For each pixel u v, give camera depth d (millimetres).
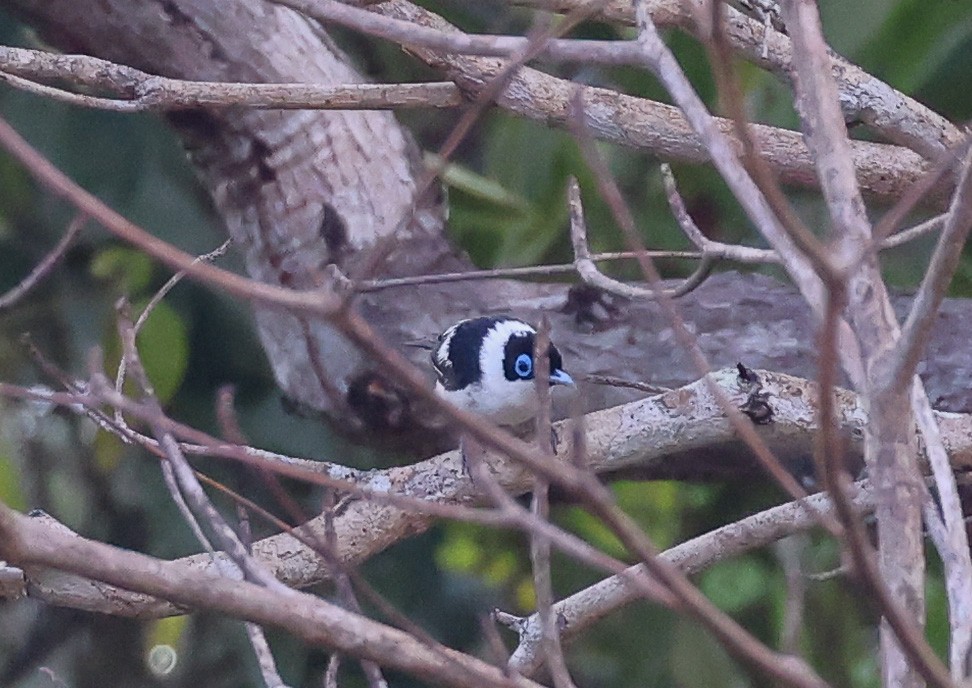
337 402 8961
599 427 6727
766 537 6289
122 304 4996
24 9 8930
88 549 3324
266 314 9141
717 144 4398
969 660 4129
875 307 4426
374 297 9125
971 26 8805
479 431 3207
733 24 6953
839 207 4547
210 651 12414
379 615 11617
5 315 11469
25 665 13234
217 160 9336
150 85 6871
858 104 7266
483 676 3682
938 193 8031
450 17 10930
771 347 8406
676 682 11141
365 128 9414
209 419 11062
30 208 11477
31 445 12422
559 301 8922
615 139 7629
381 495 4164
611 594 6250
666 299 4164
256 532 11031
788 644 4707
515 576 12727
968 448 6531
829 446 3463
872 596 3695
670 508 11570
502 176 10367
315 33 9406
